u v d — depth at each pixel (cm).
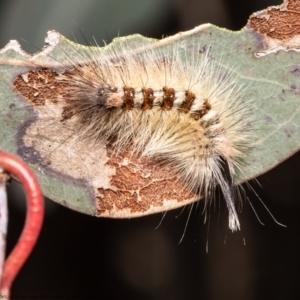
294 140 36
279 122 36
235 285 40
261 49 36
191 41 36
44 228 40
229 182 36
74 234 40
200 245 40
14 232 39
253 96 36
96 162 36
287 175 40
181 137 36
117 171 36
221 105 36
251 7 38
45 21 37
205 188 36
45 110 36
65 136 36
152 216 40
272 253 40
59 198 35
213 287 40
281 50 36
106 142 36
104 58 36
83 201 35
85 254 40
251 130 36
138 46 36
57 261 40
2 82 35
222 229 40
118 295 40
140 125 36
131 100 36
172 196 36
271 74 36
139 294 40
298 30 36
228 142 36
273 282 40
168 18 38
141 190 36
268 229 40
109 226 40
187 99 36
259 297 40
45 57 36
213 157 36
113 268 40
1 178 32
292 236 40
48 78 36
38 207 32
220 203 38
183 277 40
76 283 40
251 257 40
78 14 37
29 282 39
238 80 36
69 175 35
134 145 36
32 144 35
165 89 36
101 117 36
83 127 36
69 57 36
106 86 36
